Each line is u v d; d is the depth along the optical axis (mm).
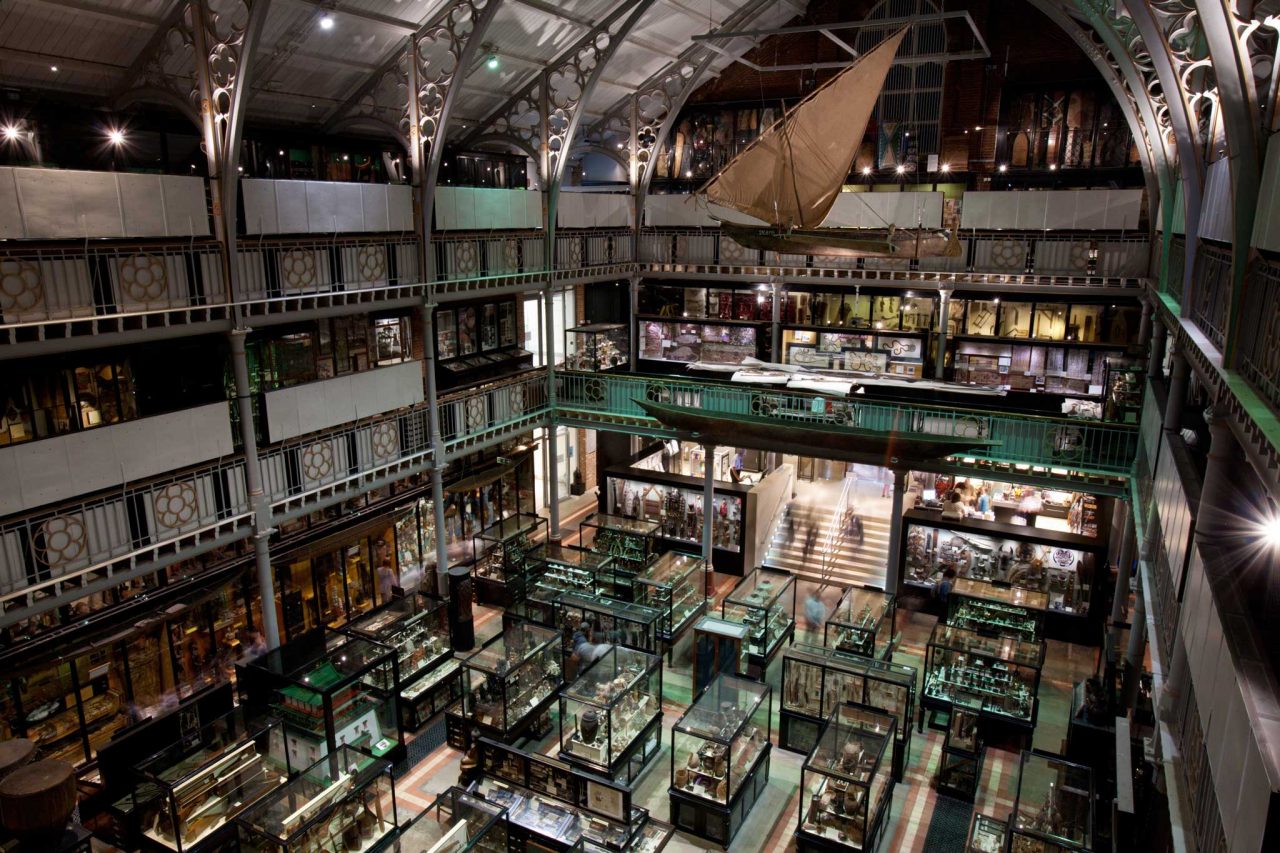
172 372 15500
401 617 17062
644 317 28688
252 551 17422
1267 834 4367
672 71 25547
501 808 11562
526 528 22906
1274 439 5301
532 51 20906
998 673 15961
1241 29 6672
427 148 18531
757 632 17656
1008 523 21297
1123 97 19141
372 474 18234
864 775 12820
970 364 24531
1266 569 7586
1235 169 7117
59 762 8016
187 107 14359
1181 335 10992
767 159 17922
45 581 12289
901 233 17031
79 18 13594
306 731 14031
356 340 19141
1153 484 13586
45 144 15305
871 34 25016
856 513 24938
